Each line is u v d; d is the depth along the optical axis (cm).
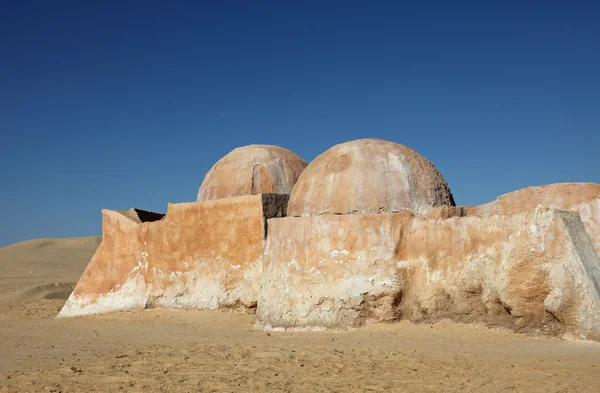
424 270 984
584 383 650
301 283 1072
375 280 1010
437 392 644
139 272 1463
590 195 1101
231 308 1284
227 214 1309
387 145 1152
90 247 4638
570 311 838
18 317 1595
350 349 865
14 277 3097
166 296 1396
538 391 632
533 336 868
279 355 848
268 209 1257
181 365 820
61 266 3709
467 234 953
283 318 1077
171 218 1411
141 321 1309
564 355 765
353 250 1038
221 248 1316
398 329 975
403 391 652
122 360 873
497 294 905
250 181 1420
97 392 708
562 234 859
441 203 1134
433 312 965
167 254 1409
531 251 876
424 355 806
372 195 1085
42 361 907
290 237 1106
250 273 1262
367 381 695
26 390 732
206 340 1022
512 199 1154
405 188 1098
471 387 655
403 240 1012
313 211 1120
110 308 1489
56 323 1399
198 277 1350
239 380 729
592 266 860
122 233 1510
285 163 1462
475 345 848
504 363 743
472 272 938
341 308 1026
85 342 1082
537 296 869
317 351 861
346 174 1109
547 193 1131
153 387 719
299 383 704
